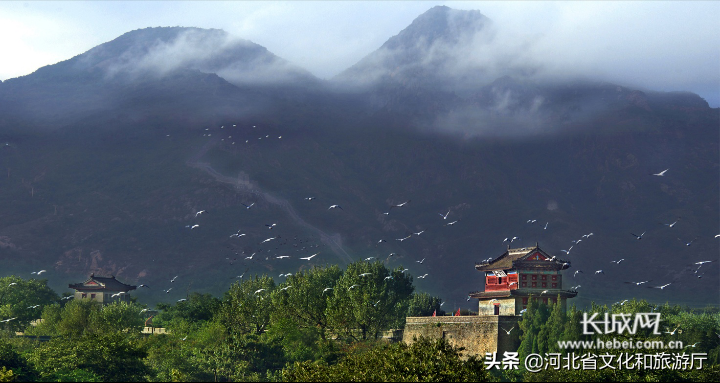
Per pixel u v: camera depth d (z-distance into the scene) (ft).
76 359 369.50
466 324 433.07
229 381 393.50
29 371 370.12
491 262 498.28
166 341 465.47
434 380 254.27
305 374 278.26
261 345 425.28
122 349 377.30
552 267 471.62
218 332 460.55
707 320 458.50
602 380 313.32
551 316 387.34
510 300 464.65
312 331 470.39
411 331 466.29
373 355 286.46
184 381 357.82
